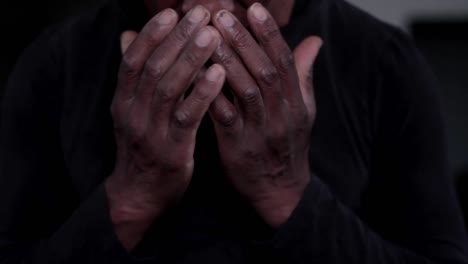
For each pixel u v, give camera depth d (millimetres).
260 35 940
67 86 1118
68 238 999
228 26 933
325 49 1100
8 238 1082
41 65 1135
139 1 1083
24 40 3176
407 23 2785
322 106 1085
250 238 1023
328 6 1133
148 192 989
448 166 1095
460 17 2793
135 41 952
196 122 948
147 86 943
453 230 1063
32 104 1121
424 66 1121
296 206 987
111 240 989
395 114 1091
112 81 1104
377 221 1119
